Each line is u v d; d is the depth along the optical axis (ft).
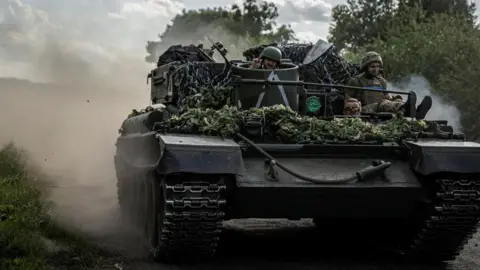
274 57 41.29
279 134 35.96
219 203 32.94
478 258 39.01
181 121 35.96
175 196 32.73
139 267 34.04
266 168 34.81
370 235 42.06
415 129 37.73
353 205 35.37
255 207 34.81
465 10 143.23
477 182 35.19
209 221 33.19
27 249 32.45
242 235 44.42
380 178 35.14
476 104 95.30
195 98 40.16
